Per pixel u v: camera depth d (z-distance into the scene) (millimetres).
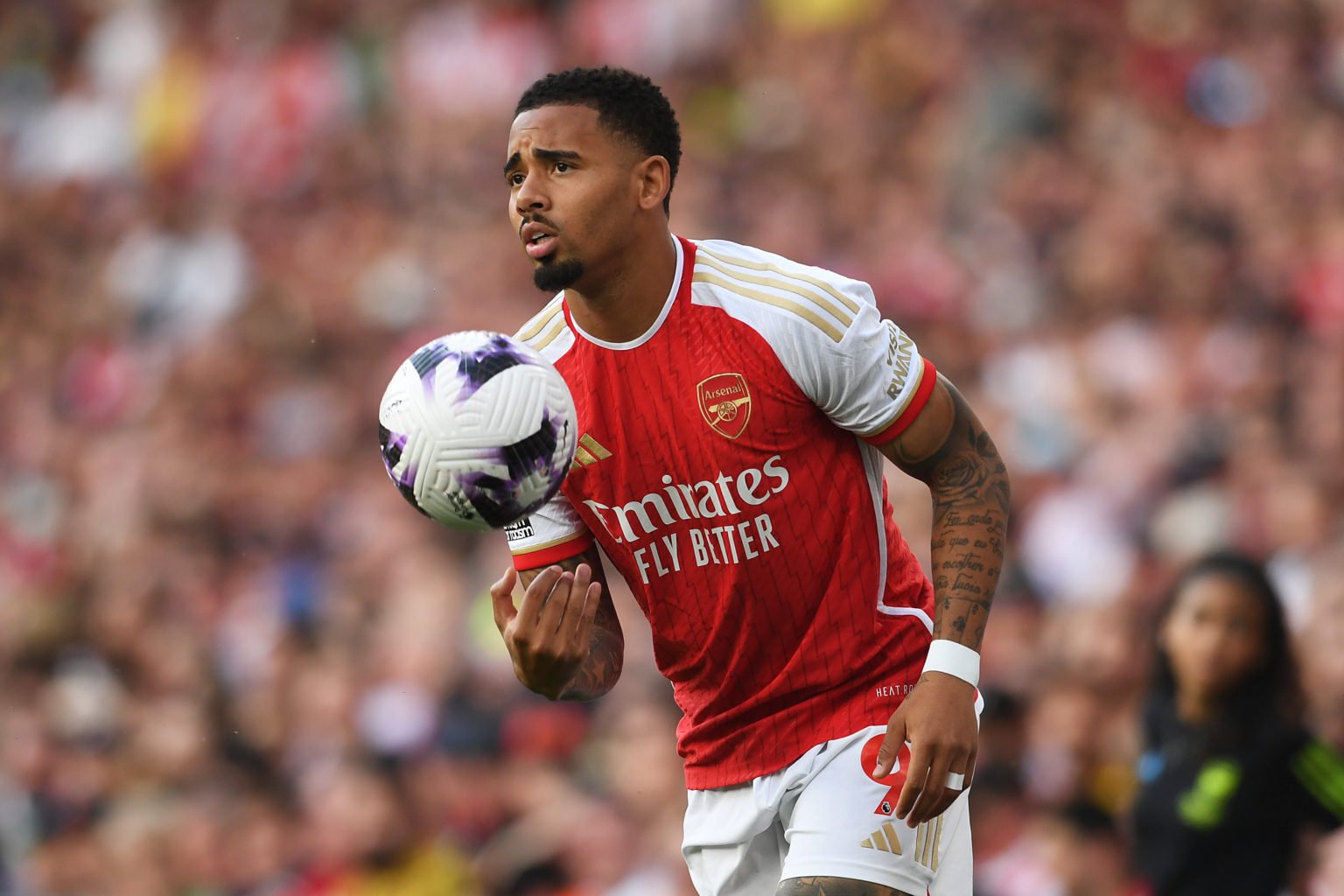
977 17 58938
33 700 42188
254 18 69438
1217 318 45469
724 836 15086
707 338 13734
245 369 55312
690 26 63062
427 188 62062
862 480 14117
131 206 66750
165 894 34312
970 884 15039
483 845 31703
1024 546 37062
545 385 13180
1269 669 21031
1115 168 52781
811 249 52188
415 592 38562
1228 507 35656
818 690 14461
